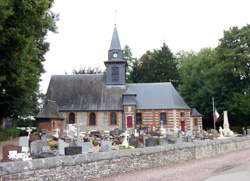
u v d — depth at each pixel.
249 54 40.72
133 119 37.41
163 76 59.84
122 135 25.81
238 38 43.19
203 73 50.91
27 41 13.98
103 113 38.06
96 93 39.91
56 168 9.59
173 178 11.35
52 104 36.41
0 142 21.95
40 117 33.56
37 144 15.28
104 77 42.19
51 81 42.38
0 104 22.56
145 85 42.06
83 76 42.78
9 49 14.16
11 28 13.48
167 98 39.38
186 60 63.09
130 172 12.48
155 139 18.77
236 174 12.05
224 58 44.41
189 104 51.75
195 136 27.88
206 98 47.38
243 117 42.38
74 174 10.20
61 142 14.28
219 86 45.28
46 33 20.58
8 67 15.02
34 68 18.39
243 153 20.55
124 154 12.48
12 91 20.72
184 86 53.34
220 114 45.91
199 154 18.00
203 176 11.76
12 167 8.25
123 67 41.16
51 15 19.27
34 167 8.87
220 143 20.92
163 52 61.25
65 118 37.88
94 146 16.66
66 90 40.72
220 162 16.00
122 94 38.47
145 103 39.16
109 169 11.67
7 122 33.69
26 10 14.12
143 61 62.88
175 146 15.93
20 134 29.52
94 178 10.95
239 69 40.66
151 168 13.70
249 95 40.38
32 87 20.94
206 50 55.62
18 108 24.16
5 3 11.77
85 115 37.97
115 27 43.00
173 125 37.62
